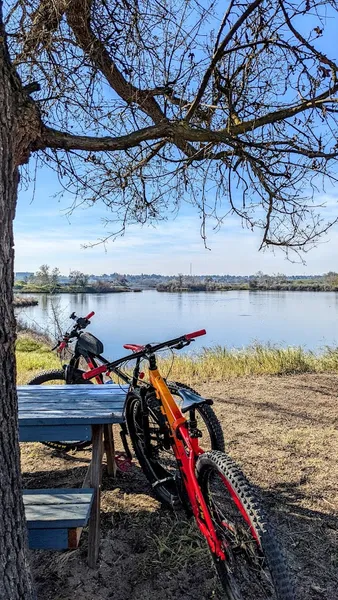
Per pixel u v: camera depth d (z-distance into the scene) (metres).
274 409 4.82
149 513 2.65
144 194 3.17
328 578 2.11
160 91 2.52
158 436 2.67
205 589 2.05
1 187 1.51
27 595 1.65
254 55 2.47
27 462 3.44
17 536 1.61
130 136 1.99
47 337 17.80
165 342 2.59
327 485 3.00
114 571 2.17
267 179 2.74
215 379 6.49
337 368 6.99
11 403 1.59
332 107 2.33
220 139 2.22
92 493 2.20
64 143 1.83
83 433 2.37
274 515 2.63
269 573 1.59
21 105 1.60
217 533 1.90
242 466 3.29
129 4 2.25
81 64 2.31
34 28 2.09
